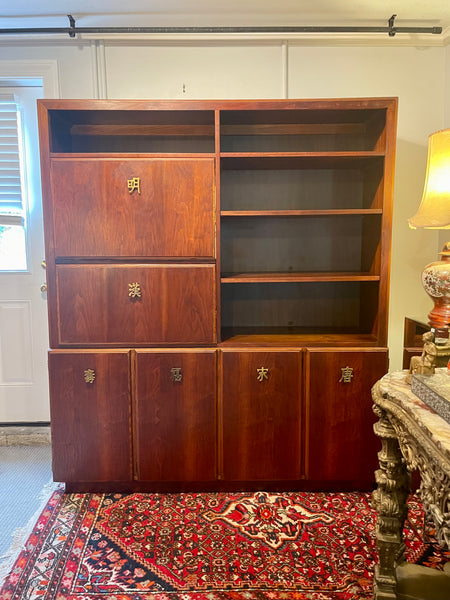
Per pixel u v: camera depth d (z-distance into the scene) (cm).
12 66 236
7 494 211
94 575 157
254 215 199
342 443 205
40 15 217
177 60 236
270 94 239
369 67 238
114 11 213
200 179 196
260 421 204
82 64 236
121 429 205
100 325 202
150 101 193
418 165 244
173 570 160
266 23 226
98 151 233
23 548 172
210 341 203
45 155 195
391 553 140
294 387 203
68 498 207
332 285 244
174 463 206
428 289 137
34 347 267
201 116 209
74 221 198
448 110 236
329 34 231
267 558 165
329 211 200
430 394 117
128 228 198
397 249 249
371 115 210
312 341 206
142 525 185
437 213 141
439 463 96
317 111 199
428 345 129
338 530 181
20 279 263
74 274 200
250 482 210
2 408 270
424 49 237
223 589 151
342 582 154
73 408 204
